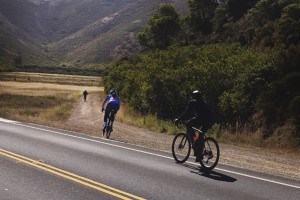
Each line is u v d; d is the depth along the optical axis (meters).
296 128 14.61
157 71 24.64
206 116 9.13
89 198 6.45
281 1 50.72
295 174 9.26
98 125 20.44
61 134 15.02
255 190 7.30
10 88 75.88
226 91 19.86
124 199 6.45
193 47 29.80
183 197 6.65
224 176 8.42
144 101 25.86
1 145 11.55
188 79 22.80
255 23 49.16
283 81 16.61
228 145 14.40
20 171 8.25
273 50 23.91
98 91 81.81
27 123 19.25
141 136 16.23
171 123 19.89
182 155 9.93
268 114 16.31
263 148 14.12
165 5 88.44
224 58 25.64
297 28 27.12
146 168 8.95
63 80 131.38
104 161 9.60
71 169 8.57
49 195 6.57
